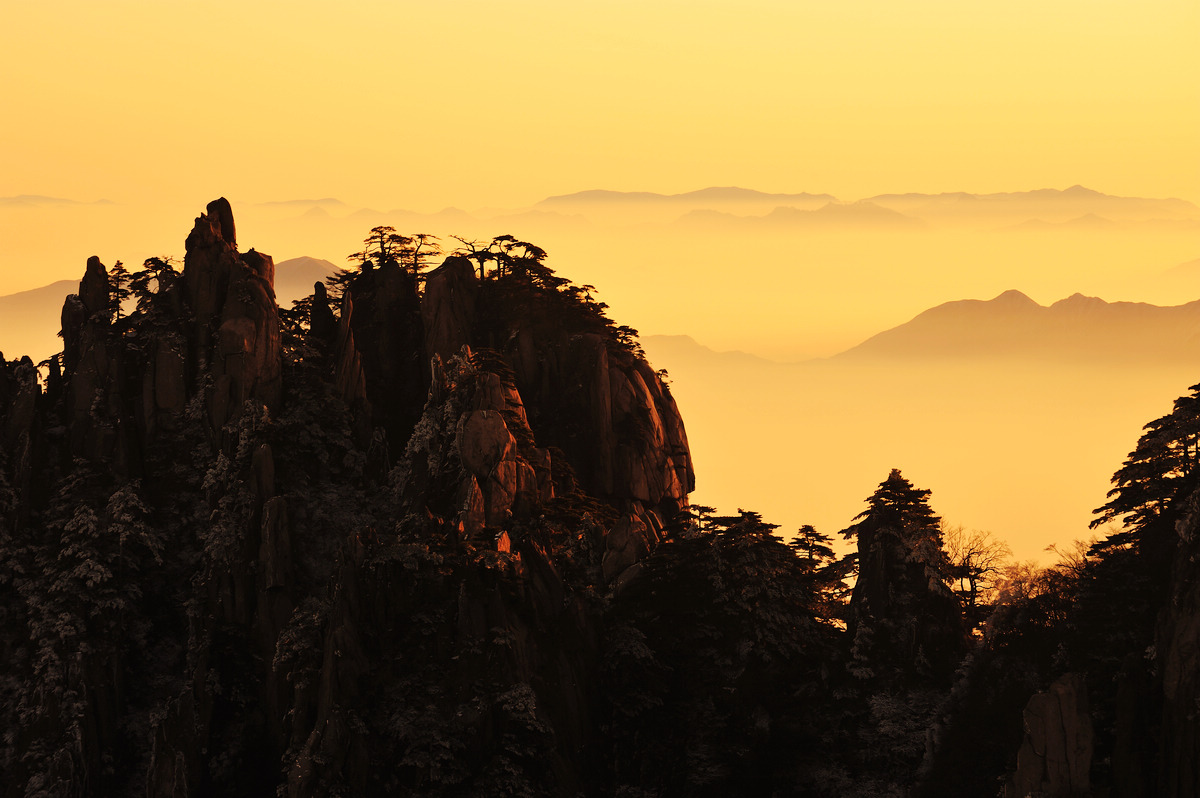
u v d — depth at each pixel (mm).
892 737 149625
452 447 189625
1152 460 152250
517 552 169500
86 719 169875
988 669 148375
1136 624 141125
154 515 194250
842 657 159750
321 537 188000
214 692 169875
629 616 169625
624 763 158750
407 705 153250
